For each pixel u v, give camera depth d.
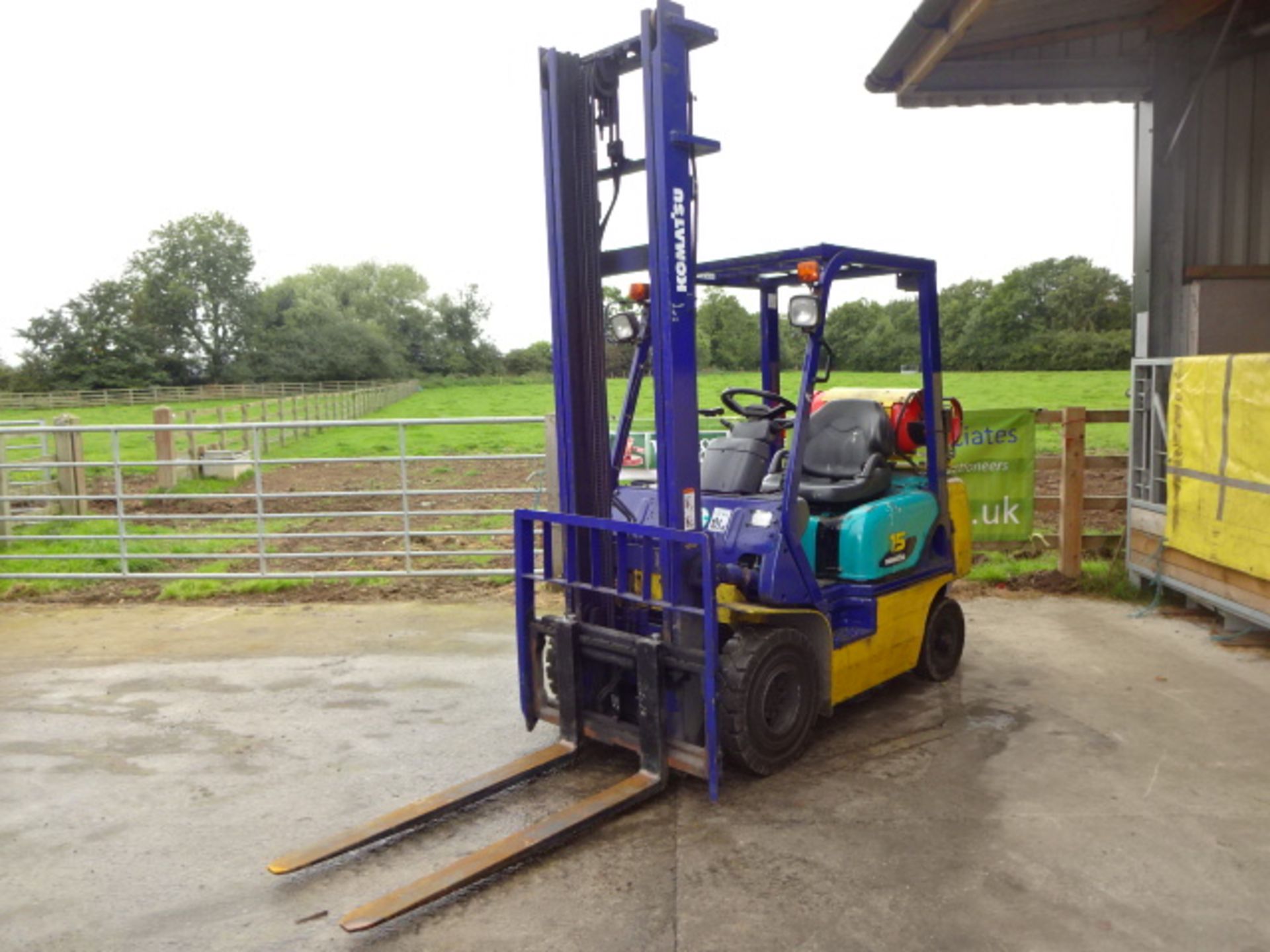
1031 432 8.44
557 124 4.38
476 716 5.45
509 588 8.58
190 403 54.38
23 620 7.89
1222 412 6.27
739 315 26.09
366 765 4.80
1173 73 8.40
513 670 6.27
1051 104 9.22
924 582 5.44
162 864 3.86
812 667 4.64
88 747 5.11
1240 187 8.58
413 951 3.21
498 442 24.66
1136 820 3.96
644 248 4.43
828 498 5.07
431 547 10.66
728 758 4.39
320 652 6.79
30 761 4.93
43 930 3.41
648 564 4.35
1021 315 54.47
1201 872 3.55
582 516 4.57
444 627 7.38
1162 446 7.38
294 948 3.26
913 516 5.33
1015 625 6.95
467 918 3.38
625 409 4.98
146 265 75.62
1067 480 7.86
